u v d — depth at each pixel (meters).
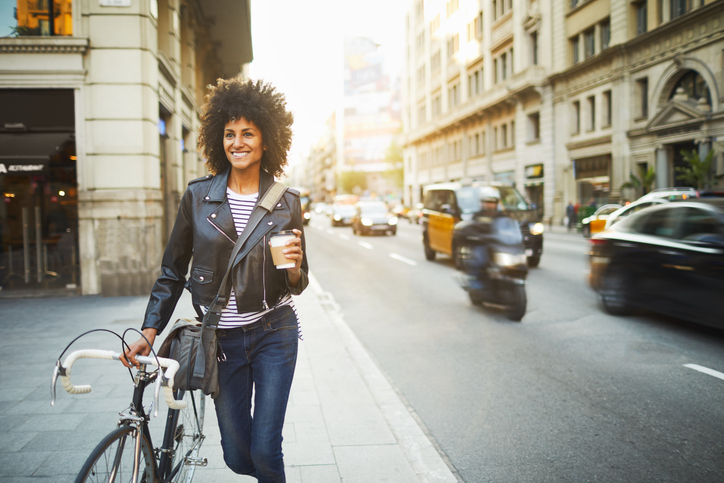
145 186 9.39
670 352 5.50
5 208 9.38
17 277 9.41
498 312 7.85
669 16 21.83
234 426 2.26
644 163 23.52
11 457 3.17
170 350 2.18
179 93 13.71
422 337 6.59
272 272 2.18
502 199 12.77
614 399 4.29
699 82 20.84
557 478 3.10
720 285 5.66
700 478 3.04
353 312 8.31
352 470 3.12
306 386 4.65
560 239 20.56
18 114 9.31
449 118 39.56
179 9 14.20
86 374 4.77
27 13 9.24
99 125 9.28
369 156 108.06
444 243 13.34
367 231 24.58
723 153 19.23
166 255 2.28
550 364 5.29
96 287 9.41
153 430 3.52
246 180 2.30
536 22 29.70
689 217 6.30
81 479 1.69
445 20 39.03
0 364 5.13
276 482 2.19
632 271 6.88
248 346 2.22
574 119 28.00
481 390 4.64
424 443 3.54
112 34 9.26
